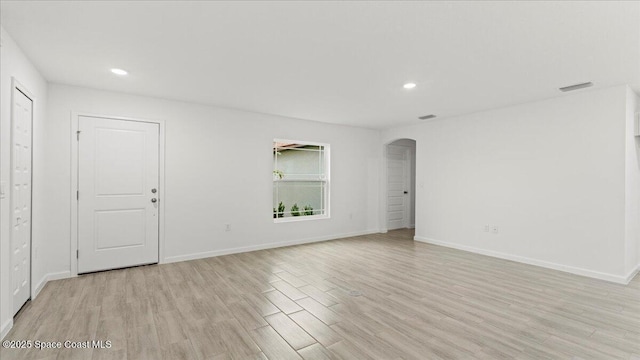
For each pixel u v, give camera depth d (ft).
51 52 9.00
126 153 13.19
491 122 15.69
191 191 14.71
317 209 20.10
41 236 11.01
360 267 13.39
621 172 11.59
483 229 15.92
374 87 12.23
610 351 6.82
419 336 7.45
